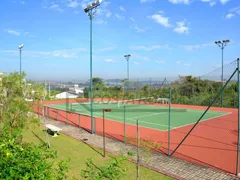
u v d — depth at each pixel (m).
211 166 8.96
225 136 13.75
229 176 7.98
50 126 14.28
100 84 39.47
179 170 8.51
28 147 3.72
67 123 18.02
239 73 7.93
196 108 27.20
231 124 17.52
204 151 10.88
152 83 33.00
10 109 8.96
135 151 10.72
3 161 3.01
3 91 9.18
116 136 13.87
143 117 21.86
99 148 11.28
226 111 24.22
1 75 9.45
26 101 9.92
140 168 8.68
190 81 29.31
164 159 9.68
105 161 9.45
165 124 18.19
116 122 19.14
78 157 9.96
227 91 26.23
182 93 30.55
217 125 17.30
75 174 7.94
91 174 4.98
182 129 16.12
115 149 11.09
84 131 15.20
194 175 8.06
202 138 13.36
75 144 12.03
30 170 3.01
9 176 2.84
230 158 9.88
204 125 17.41
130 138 12.16
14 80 9.40
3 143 3.39
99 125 17.77
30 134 13.96
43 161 3.28
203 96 28.36
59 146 11.64
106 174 4.54
